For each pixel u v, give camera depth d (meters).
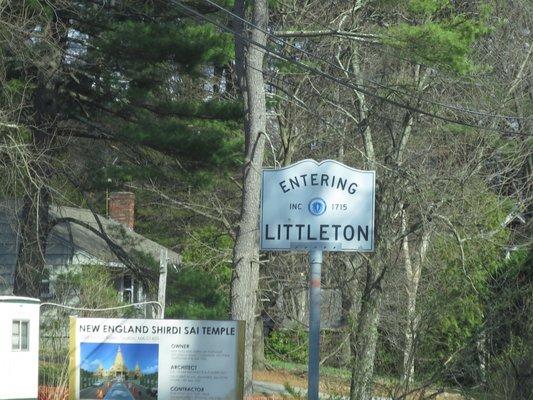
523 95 28.64
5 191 22.33
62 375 16.27
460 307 18.38
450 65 20.36
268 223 12.77
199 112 23.41
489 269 21.72
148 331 14.42
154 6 22.88
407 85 22.34
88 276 23.47
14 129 20.58
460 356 16.92
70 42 23.47
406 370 16.25
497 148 27.97
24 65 21.39
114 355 14.40
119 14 23.09
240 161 23.06
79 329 14.43
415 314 18.02
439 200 23.33
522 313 17.31
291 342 33.50
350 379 19.47
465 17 21.31
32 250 22.72
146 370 14.38
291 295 32.06
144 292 26.95
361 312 19.95
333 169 12.79
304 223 12.72
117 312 21.11
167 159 24.19
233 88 29.03
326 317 26.45
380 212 21.47
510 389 16.33
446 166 25.22
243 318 19.53
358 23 24.28
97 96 24.02
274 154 28.83
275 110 29.88
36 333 14.20
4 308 13.59
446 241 22.38
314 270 12.62
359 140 29.55
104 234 24.41
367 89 25.34
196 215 33.09
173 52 22.05
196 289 23.50
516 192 27.52
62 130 24.45
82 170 24.72
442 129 26.23
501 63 28.95
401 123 24.45
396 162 22.58
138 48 21.88
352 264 22.69
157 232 36.38
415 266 24.22
